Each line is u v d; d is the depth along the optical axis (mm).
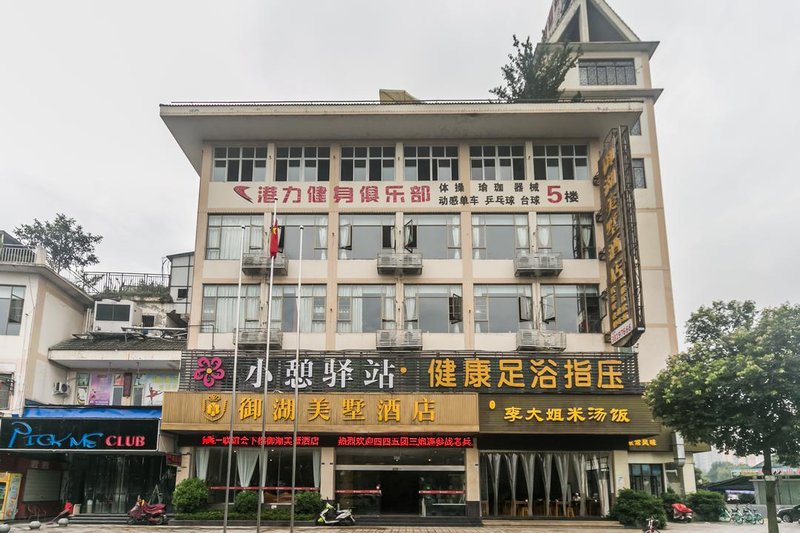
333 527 25875
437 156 31859
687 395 20172
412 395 26844
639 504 26156
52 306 32250
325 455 27969
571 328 29719
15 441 26328
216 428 26750
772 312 20172
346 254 30656
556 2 42031
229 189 31281
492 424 27125
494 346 29344
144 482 29797
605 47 36688
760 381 18859
